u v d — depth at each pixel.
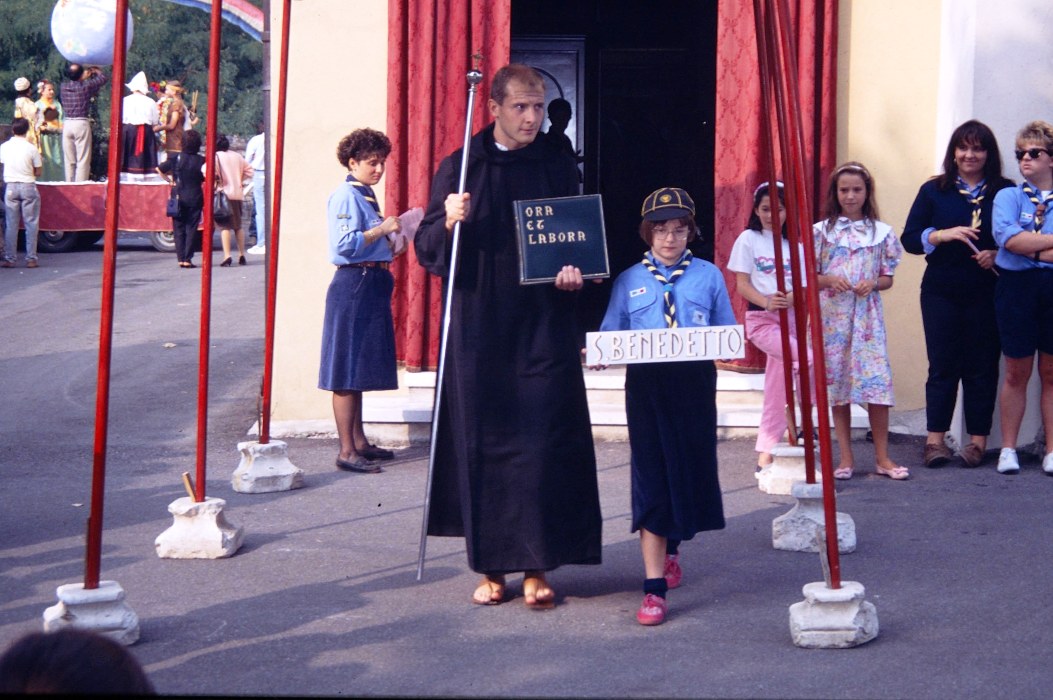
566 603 4.98
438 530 5.09
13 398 10.05
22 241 20.61
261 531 6.14
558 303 4.78
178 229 18.22
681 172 11.73
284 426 8.58
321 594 5.09
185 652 4.39
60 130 23.73
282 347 8.55
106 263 4.38
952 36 7.99
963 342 7.39
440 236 4.71
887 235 6.93
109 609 4.45
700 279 4.86
